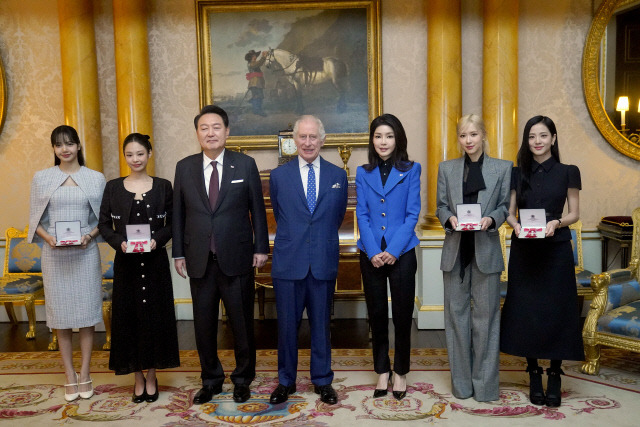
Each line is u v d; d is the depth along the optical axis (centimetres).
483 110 526
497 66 512
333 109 545
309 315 336
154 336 327
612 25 521
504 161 322
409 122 545
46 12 542
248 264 333
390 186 327
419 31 540
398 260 324
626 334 356
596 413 309
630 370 380
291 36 542
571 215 316
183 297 557
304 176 329
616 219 502
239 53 544
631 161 537
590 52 523
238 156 338
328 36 540
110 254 497
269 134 550
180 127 553
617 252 527
